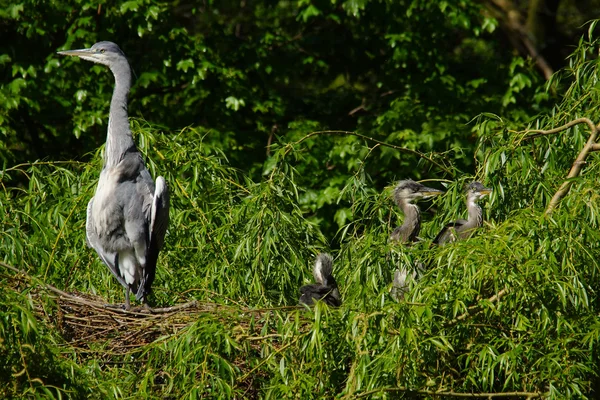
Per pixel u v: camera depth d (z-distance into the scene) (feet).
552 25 90.89
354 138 70.54
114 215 41.47
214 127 75.15
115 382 32.45
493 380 30.68
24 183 72.02
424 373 31.40
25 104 70.64
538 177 37.29
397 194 46.42
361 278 35.86
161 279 44.24
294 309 35.70
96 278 44.21
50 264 42.24
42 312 36.35
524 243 31.81
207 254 44.47
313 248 44.83
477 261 31.22
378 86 80.48
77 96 70.38
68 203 44.78
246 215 43.98
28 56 72.49
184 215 44.21
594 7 103.86
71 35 71.51
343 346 31.63
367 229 44.29
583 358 31.48
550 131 37.91
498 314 30.48
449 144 68.95
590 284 32.42
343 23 80.69
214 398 32.50
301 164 70.03
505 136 39.22
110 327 36.65
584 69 40.47
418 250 35.60
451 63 83.87
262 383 33.91
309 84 88.17
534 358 31.63
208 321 32.50
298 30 85.10
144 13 70.79
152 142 45.65
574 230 31.94
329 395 32.14
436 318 31.58
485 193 43.86
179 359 31.89
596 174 36.17
